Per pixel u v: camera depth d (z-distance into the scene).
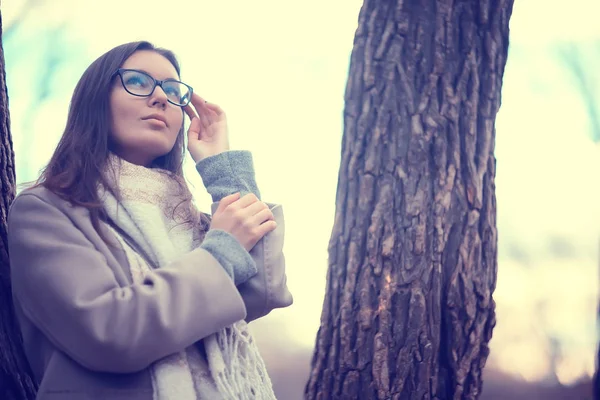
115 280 1.48
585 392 6.23
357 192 2.33
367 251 2.28
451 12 2.43
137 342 1.40
